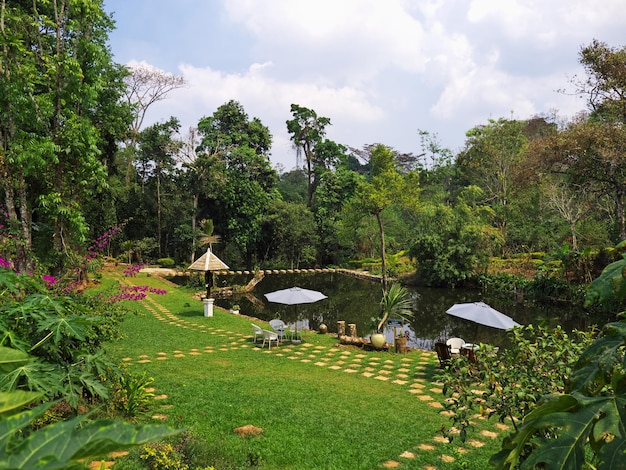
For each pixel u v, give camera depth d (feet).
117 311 26.63
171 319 56.85
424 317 67.56
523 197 112.78
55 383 9.87
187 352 41.47
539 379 13.38
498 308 73.61
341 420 25.29
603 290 4.51
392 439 22.81
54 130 43.27
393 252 134.31
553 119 136.98
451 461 20.45
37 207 48.08
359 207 102.12
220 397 27.99
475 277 96.73
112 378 23.73
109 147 76.23
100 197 79.97
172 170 129.49
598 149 67.21
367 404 28.66
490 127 127.65
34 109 39.45
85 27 46.06
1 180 37.32
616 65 66.85
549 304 75.00
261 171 141.49
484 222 108.27
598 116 76.54
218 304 78.28
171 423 22.79
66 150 41.78
